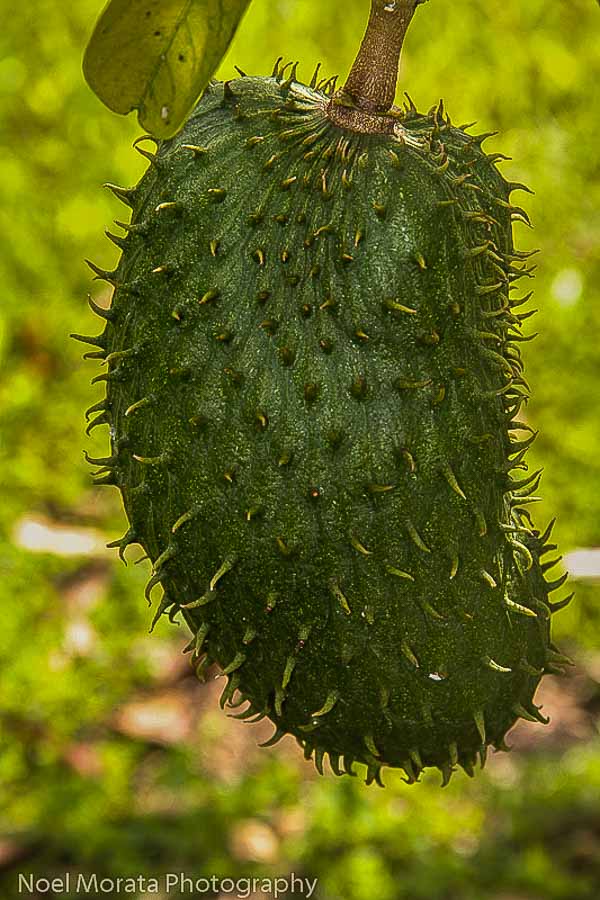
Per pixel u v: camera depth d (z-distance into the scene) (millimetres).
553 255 1736
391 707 759
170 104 728
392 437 727
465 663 755
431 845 1438
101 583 1596
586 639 1619
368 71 734
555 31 1865
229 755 1542
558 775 1520
